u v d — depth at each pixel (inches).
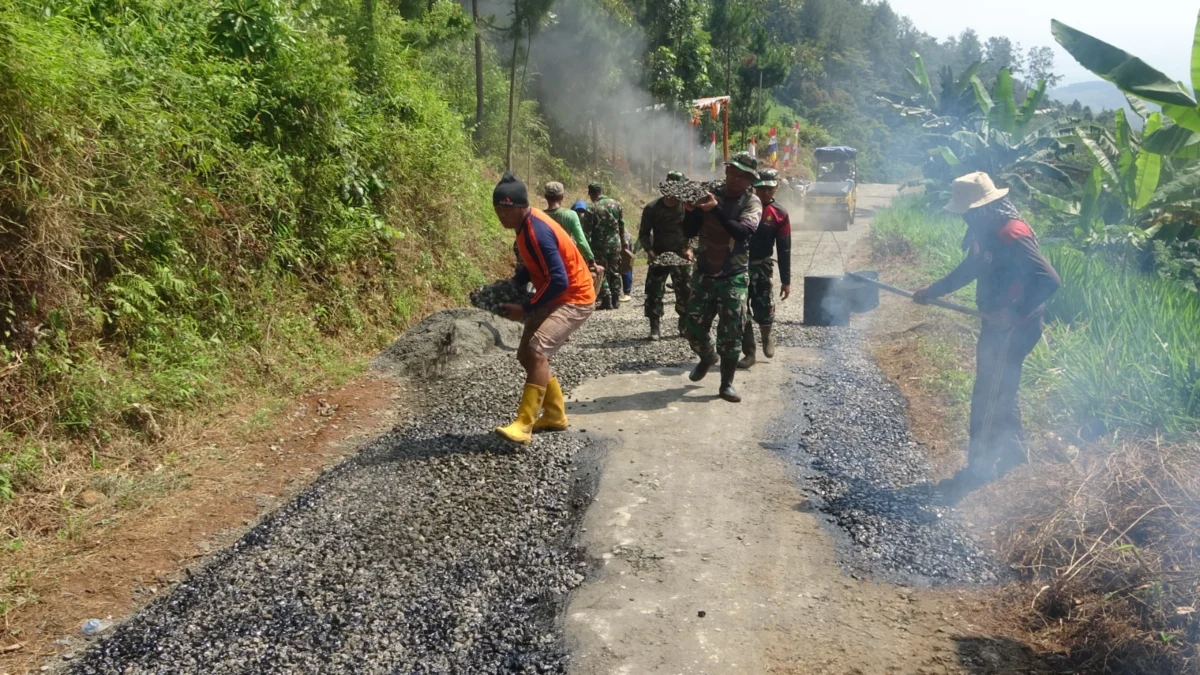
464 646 135.9
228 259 279.0
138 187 239.9
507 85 702.5
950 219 616.4
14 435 191.2
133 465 206.7
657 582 154.5
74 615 150.4
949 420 241.3
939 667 130.1
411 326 355.3
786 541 170.2
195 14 319.3
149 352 234.4
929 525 177.2
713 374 288.4
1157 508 157.2
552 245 211.5
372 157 377.7
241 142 312.0
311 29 375.2
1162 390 217.0
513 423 217.2
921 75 873.5
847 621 142.9
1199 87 281.6
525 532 174.7
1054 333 286.5
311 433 244.8
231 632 141.2
